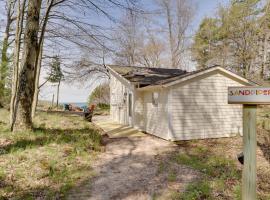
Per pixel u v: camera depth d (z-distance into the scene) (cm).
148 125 1207
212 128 1082
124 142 964
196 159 716
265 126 1177
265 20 2173
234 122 1127
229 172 591
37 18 841
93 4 950
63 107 2995
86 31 1064
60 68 2114
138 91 1326
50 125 1103
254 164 204
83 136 908
